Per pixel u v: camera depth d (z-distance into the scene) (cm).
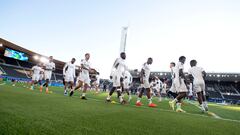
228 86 4800
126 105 759
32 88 1296
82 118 327
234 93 4503
